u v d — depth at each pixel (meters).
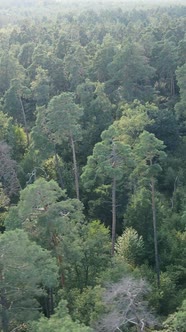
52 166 55.47
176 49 72.00
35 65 76.88
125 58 65.44
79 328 19.86
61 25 121.12
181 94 60.91
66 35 94.00
